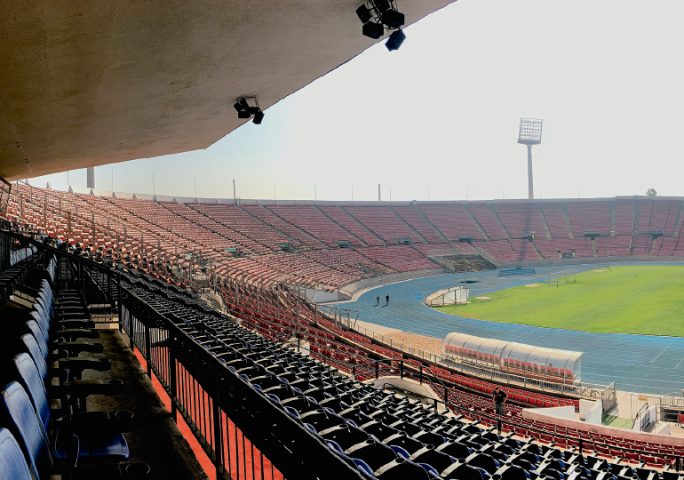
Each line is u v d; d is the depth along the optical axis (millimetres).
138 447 5496
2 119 12016
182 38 9094
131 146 18188
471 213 103062
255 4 8281
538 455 11477
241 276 51688
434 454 7633
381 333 40188
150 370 8133
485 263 87438
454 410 19375
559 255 93125
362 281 66312
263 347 13234
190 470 4988
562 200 107688
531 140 116750
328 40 10453
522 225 101875
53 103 11406
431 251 86938
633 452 15289
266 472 5340
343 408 9172
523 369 27281
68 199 57406
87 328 7672
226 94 13570
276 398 7305
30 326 5820
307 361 14617
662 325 40125
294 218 84750
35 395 4113
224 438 5953
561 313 46250
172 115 14773
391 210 98062
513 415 21453
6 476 2396
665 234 97312
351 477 2135
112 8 7234
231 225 73875
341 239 82125
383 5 8375
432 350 34531
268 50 10594
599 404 21688
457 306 51906
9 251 18594
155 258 42281
